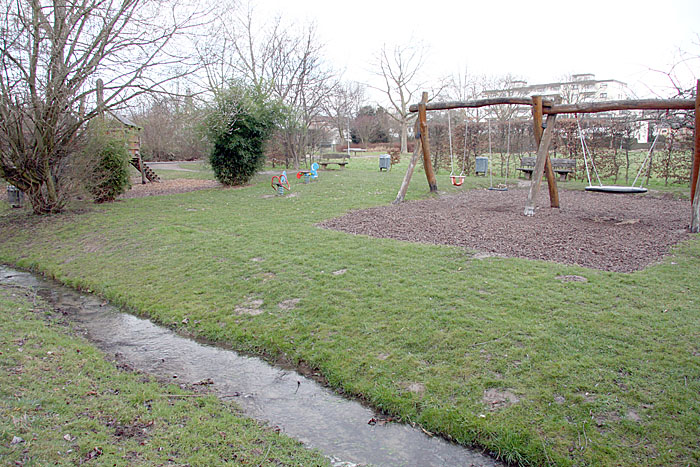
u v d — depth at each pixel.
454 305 5.45
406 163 32.91
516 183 17.80
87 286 7.58
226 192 16.62
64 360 4.82
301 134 26.61
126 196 16.86
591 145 17.48
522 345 4.47
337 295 6.05
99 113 12.87
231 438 3.54
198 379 4.64
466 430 3.56
